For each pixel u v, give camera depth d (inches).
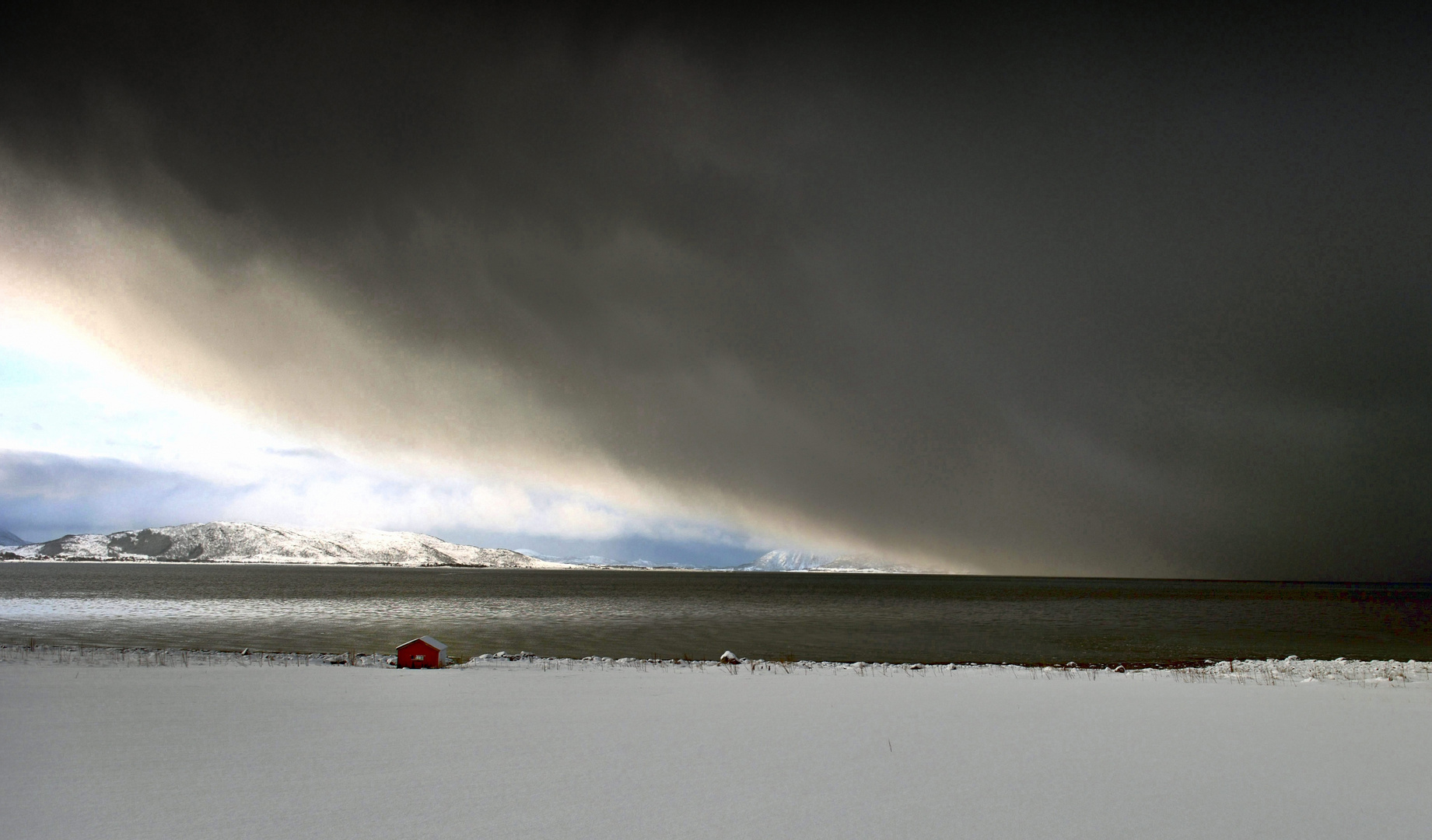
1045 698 805.2
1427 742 561.6
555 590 6894.7
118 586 6245.1
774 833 338.6
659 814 365.7
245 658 1165.7
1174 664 1519.4
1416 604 5757.9
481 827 341.7
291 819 349.4
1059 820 362.0
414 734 561.6
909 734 585.0
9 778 418.0
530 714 663.1
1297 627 2869.1
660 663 1218.6
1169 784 432.1
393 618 2876.5
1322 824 356.2
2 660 1017.5
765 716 665.6
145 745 505.4
